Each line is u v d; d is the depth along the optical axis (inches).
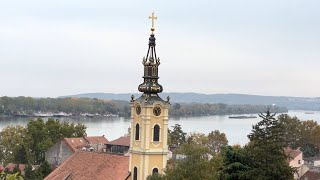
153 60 3491.6
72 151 6491.1
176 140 7770.7
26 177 5019.7
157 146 3449.8
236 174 2775.6
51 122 7194.9
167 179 3011.8
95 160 3833.7
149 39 3506.4
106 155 3814.0
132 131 3521.2
